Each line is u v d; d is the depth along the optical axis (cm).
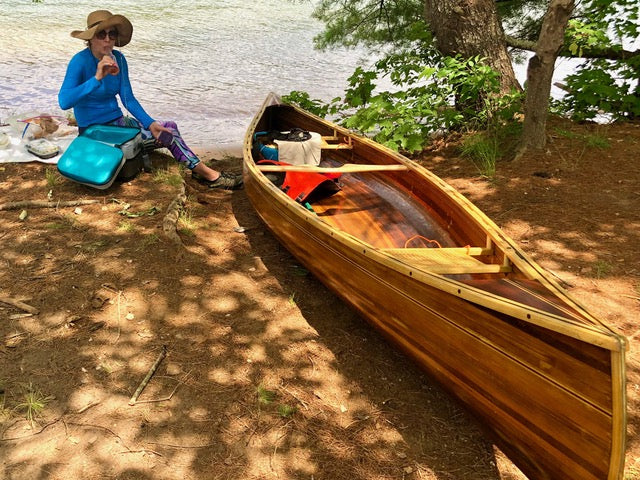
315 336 357
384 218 444
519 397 237
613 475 202
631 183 547
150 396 300
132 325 352
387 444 281
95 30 488
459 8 695
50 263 408
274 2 2112
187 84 1092
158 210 494
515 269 294
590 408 206
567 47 728
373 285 317
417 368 332
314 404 303
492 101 695
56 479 251
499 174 592
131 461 262
